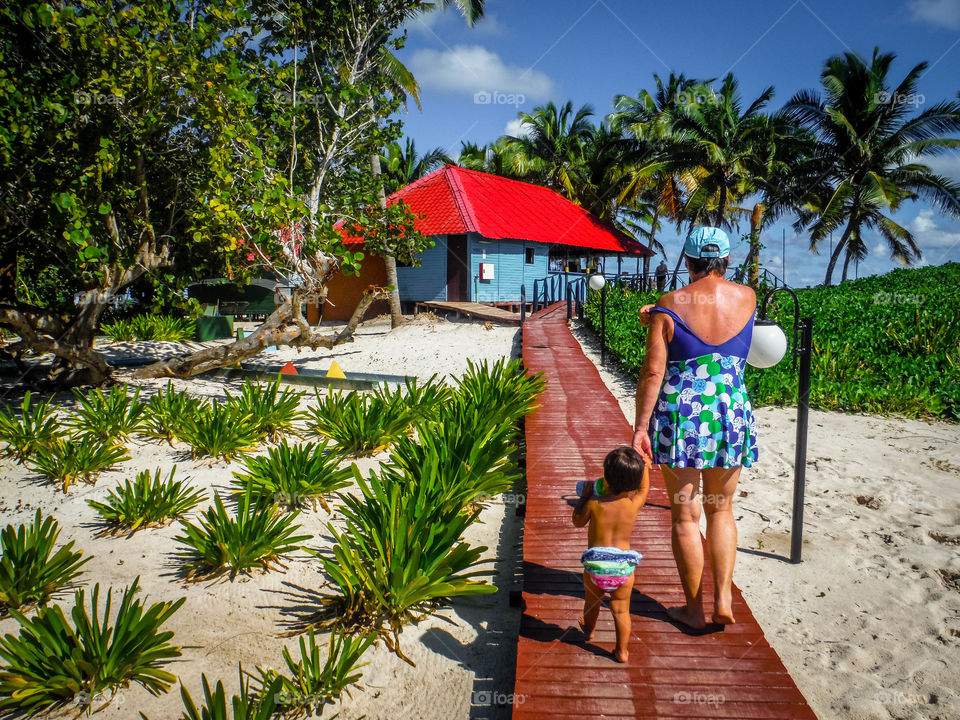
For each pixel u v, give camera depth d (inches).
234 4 384.5
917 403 414.0
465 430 291.3
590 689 138.5
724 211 1481.3
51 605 193.3
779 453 333.4
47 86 366.0
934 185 1425.9
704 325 142.9
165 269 504.1
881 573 211.2
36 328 442.3
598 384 466.6
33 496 277.9
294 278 492.1
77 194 376.5
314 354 668.1
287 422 366.3
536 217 1176.2
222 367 556.4
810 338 211.3
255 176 399.9
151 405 390.0
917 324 540.4
